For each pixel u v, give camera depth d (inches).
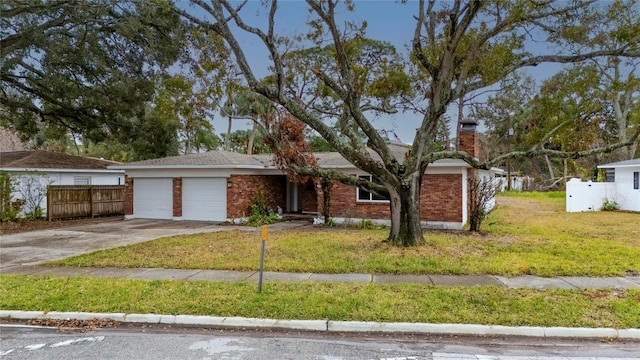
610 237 492.1
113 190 845.2
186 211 739.4
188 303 243.9
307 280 293.7
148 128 897.5
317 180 540.1
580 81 408.5
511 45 391.9
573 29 384.5
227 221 700.0
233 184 701.3
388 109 520.4
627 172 850.1
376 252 386.0
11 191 723.4
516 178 1913.1
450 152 432.1
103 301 249.4
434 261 345.1
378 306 235.0
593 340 200.5
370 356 182.1
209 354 184.9
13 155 914.1
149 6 639.8
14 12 617.6
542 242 447.8
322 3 390.9
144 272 325.4
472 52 383.6
